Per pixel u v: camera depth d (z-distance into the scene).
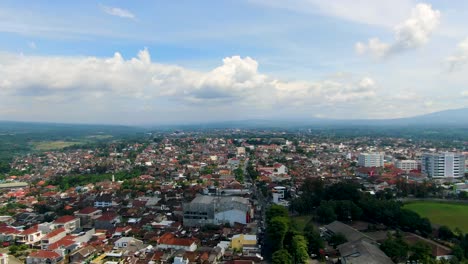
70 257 144.00
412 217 174.25
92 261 140.00
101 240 166.50
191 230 184.25
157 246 156.38
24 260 146.62
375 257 129.00
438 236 165.12
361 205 195.62
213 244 162.50
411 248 139.50
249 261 136.12
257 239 166.38
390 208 188.50
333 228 171.50
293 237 145.88
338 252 146.88
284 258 129.12
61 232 169.00
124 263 137.75
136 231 178.62
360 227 181.38
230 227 187.50
